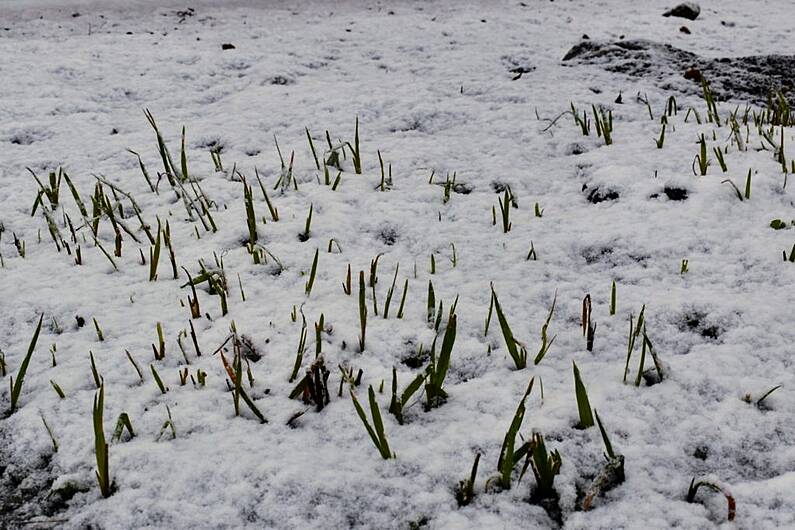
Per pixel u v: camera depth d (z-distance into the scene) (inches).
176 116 171.0
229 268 103.3
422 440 68.6
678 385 74.1
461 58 216.2
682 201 114.3
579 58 213.6
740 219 108.0
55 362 81.5
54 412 73.5
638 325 77.0
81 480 64.3
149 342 85.4
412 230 114.3
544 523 59.4
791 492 58.9
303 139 152.5
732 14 305.0
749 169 112.8
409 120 163.3
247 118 165.0
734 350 79.0
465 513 60.1
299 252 107.1
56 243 109.0
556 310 91.3
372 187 130.0
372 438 64.9
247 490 62.6
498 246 108.9
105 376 78.8
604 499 61.0
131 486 63.4
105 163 143.0
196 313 90.4
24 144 154.3
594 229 110.7
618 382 75.2
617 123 154.7
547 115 160.7
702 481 58.3
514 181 129.5
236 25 270.4
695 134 141.6
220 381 78.3
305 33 249.0
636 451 65.6
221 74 204.7
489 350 82.8
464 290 96.5
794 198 112.7
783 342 79.9
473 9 303.4
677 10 294.5
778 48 245.1
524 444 60.5
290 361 81.5
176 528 59.1
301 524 59.4
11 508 62.8
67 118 167.8
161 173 136.7
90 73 200.5
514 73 199.3
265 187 130.0
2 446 70.0
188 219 119.4
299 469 64.6
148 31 259.8
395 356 82.8
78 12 290.2
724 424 68.4
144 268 104.1
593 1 331.6
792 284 91.0
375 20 270.4
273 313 91.0
